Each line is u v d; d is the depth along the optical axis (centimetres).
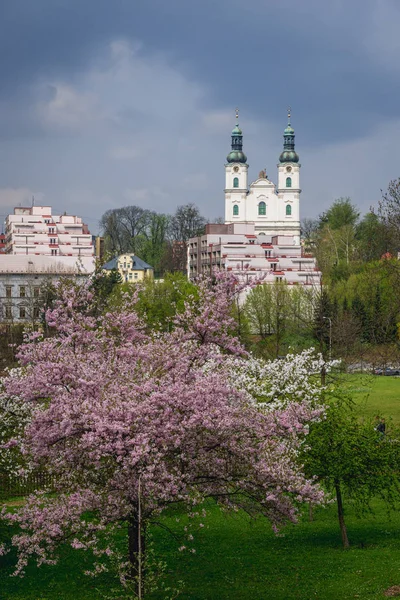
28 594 3300
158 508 3019
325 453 3825
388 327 9269
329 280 15088
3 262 14150
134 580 2970
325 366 5062
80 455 3022
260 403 3750
